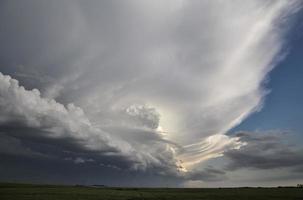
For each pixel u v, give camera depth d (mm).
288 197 111125
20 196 106125
